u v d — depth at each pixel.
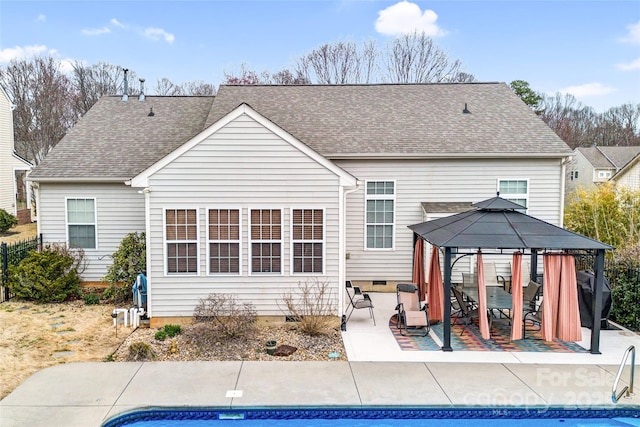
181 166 11.19
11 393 7.50
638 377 8.38
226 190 11.27
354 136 15.58
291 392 7.63
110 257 14.52
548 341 10.45
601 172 44.53
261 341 10.33
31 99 43.62
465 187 15.23
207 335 10.18
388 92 18.56
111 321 11.73
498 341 10.53
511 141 15.31
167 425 7.08
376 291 15.44
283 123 16.30
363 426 7.20
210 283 11.34
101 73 48.06
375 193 15.25
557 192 15.26
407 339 10.64
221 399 7.34
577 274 12.15
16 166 29.17
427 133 15.76
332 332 11.09
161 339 10.31
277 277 11.36
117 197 15.17
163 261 11.26
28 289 13.12
